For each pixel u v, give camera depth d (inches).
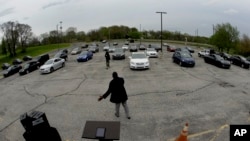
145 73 782.5
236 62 1090.1
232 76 748.6
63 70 1002.7
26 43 3582.7
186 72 798.5
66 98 517.3
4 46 3358.8
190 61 930.7
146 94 511.2
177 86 579.5
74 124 363.3
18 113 445.4
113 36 4970.5
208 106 424.2
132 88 571.5
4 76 1238.3
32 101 521.3
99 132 165.9
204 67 940.6
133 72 808.9
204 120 358.0
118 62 1095.6
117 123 173.2
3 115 440.1
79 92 563.5
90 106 446.0
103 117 383.6
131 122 356.2
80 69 977.5
